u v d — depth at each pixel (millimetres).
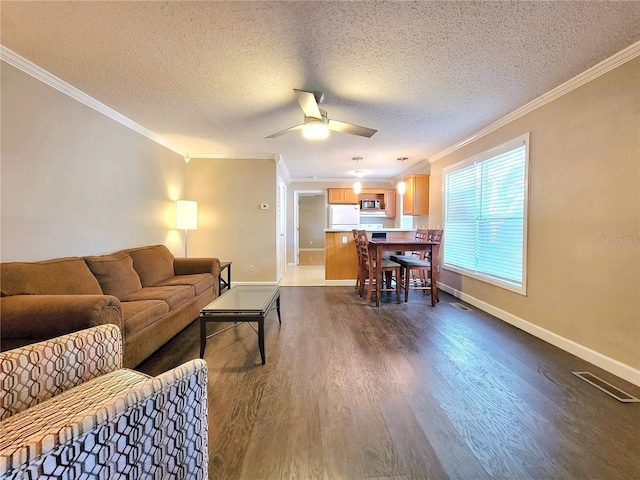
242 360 2363
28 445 661
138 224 3625
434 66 2182
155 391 909
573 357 2408
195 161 5035
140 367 2240
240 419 1626
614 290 2135
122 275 2740
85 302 1696
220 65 2174
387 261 4633
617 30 1774
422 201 6012
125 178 3352
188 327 3139
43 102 2301
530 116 2918
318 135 2795
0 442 712
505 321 3318
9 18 1658
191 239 5074
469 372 2156
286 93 2633
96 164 2887
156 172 4047
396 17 1659
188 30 1776
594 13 1627
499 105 2900
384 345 2652
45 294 1974
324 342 2727
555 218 2633
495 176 3504
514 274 3182
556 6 1578
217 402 1787
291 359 2373
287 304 4074
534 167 2873
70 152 2568
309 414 1669
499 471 1280
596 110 2248
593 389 1929
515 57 2068
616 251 2123
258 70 2242
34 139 2234
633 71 1995
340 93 2629
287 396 1850
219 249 5117
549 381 2031
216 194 5074
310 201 11312
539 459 1347
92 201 2842
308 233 11352
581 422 1603
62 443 704
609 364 2166
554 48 1960
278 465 1313
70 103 2557
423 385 1979
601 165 2219
